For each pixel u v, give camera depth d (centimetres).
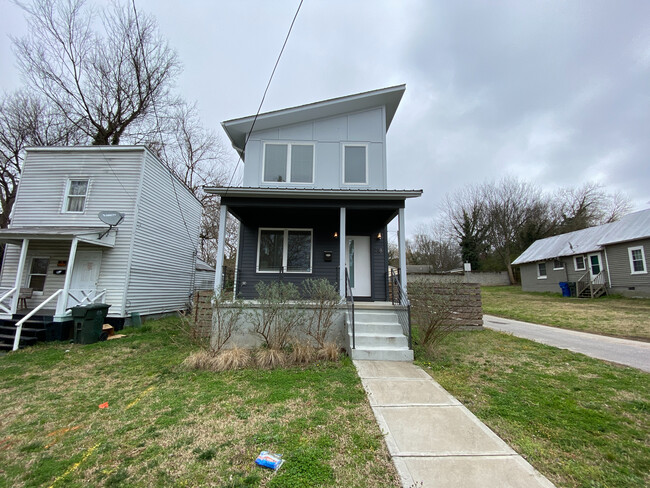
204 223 2219
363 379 455
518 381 447
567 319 1062
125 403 387
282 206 786
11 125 1605
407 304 633
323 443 278
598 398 384
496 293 2209
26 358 617
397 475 231
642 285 1535
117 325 927
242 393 405
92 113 1631
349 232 962
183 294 1385
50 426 326
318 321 628
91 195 1016
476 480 225
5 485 229
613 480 228
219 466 246
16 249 1003
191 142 2167
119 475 235
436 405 363
